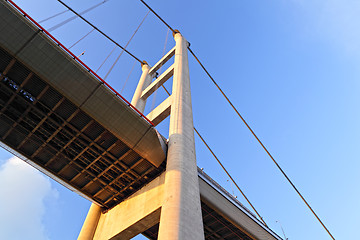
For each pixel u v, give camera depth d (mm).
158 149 20625
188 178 17609
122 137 19922
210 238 30625
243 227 27469
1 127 20406
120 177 22672
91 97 18781
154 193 20312
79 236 22922
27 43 17000
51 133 20594
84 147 21391
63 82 18062
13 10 16672
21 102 19375
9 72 17891
